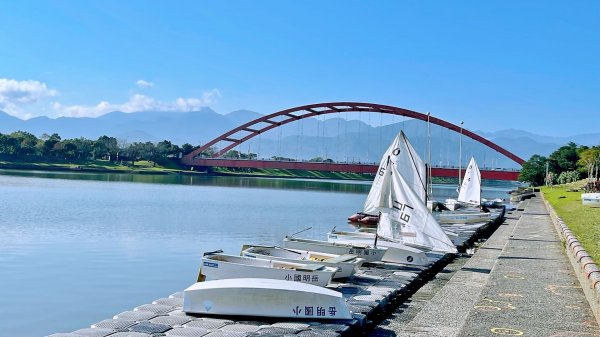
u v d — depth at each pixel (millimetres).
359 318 17250
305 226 60906
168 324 16250
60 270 32094
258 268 21391
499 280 21359
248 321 17031
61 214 64688
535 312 16391
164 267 33656
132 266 33781
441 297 20109
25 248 40062
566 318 15742
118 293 26719
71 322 21906
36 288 27453
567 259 27359
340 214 78812
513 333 14227
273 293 17203
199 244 44281
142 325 16000
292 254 26188
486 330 14484
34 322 21844
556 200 76500
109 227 54125
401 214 29656
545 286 20219
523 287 20016
